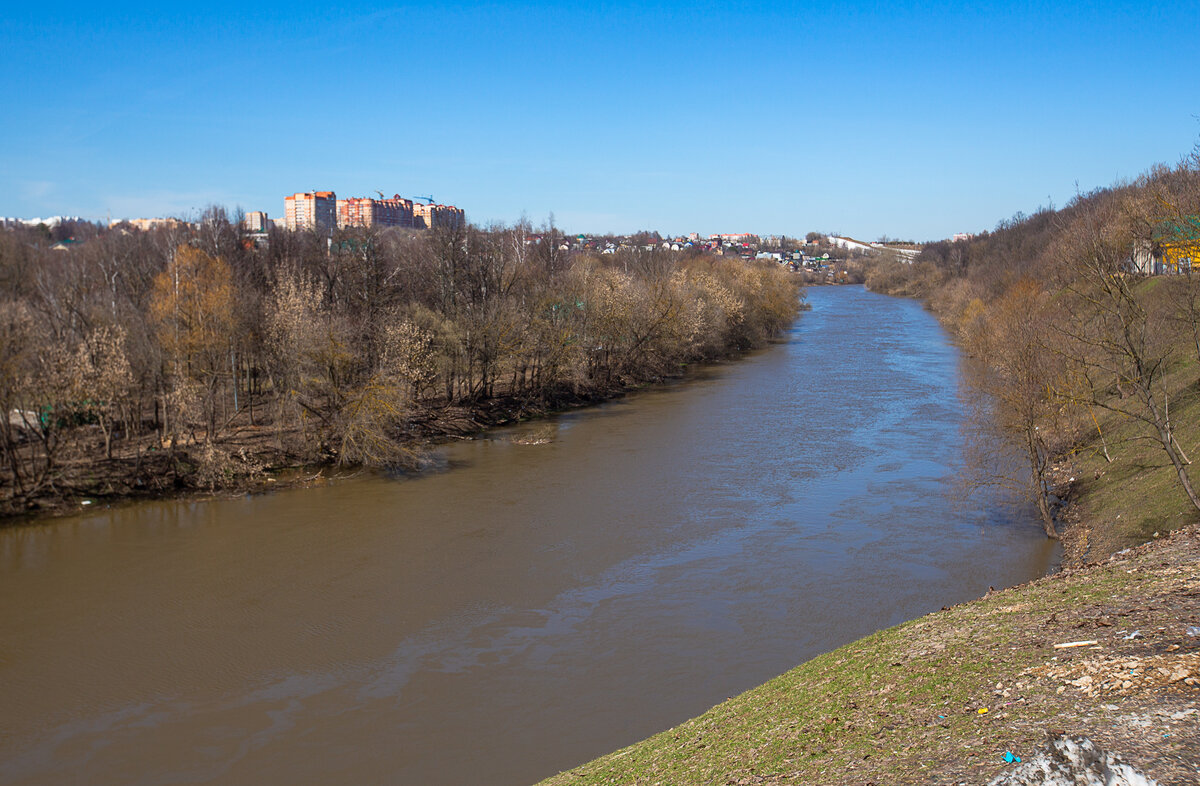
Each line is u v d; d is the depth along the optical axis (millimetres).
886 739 12570
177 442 41969
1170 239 27391
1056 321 36031
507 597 27297
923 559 29359
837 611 25391
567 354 61344
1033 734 11211
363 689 21703
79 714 20750
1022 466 35062
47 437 37250
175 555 31359
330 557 31047
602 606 26422
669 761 14734
